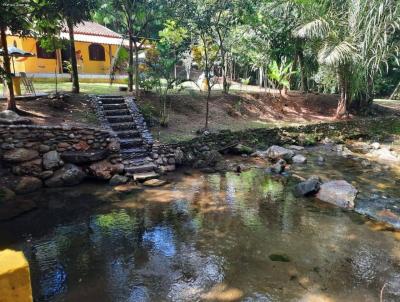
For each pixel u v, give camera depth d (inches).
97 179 333.1
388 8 468.1
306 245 217.8
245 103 601.3
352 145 527.2
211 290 171.9
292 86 794.8
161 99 510.3
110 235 229.6
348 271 189.9
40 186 310.3
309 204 288.5
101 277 182.4
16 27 334.6
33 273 184.9
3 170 306.8
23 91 496.7
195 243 219.9
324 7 559.5
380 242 223.0
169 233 233.6
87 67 839.7
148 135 396.8
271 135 509.4
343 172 380.8
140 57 695.7
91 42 765.3
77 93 470.9
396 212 271.1
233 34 647.1
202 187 327.6
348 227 244.4
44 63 759.1
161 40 482.3
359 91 622.2
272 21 621.6
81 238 224.8
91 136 344.5
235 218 258.8
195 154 408.8
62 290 171.0
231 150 447.5
